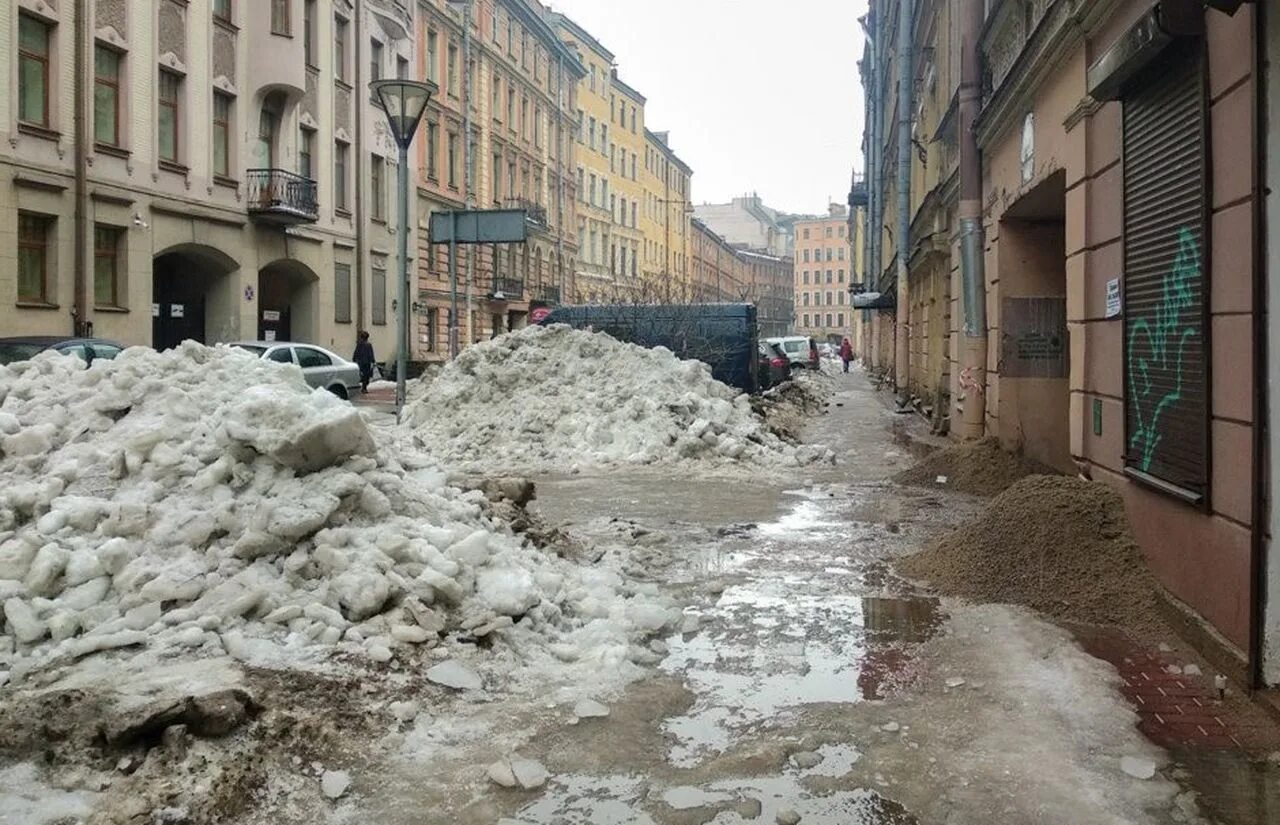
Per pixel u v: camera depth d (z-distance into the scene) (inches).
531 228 2112.5
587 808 138.6
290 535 200.5
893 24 1306.6
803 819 136.5
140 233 999.6
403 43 1615.4
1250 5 179.6
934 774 149.9
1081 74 320.2
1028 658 200.7
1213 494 199.6
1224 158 193.9
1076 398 313.1
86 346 612.4
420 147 1685.5
